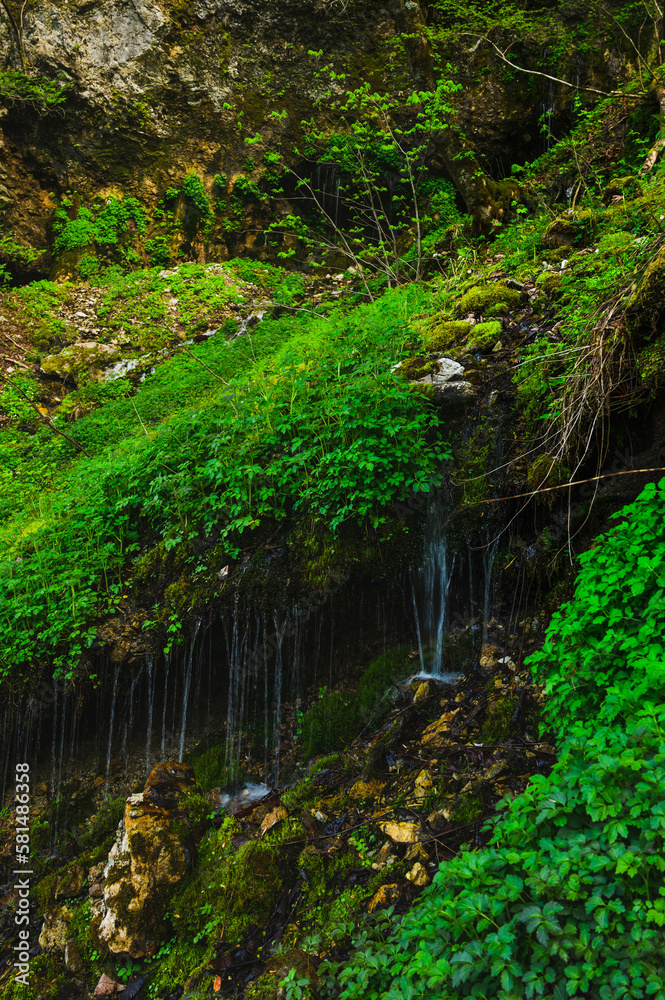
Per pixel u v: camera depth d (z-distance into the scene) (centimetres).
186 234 1398
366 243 1377
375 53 1359
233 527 506
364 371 528
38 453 934
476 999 217
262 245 1409
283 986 304
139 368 1059
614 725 284
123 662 532
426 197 1241
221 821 448
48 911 463
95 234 1327
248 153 1384
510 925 217
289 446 530
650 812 228
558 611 407
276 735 502
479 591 464
